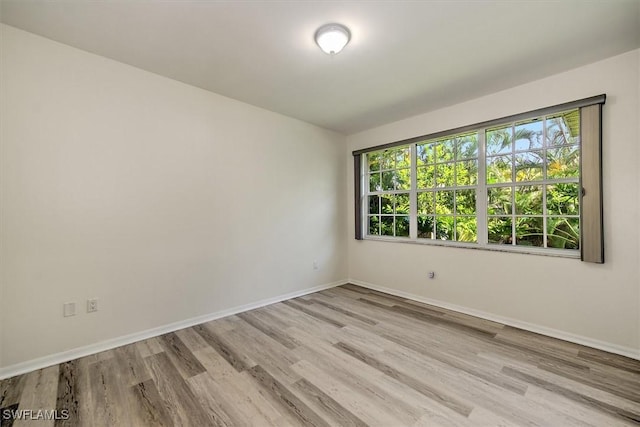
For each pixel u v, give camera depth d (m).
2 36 1.97
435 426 1.54
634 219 2.24
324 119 3.90
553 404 1.71
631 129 2.25
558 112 2.61
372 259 4.28
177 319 2.81
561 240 2.70
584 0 1.71
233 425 1.56
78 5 1.77
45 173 2.13
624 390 1.83
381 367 2.11
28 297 2.07
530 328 2.75
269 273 3.58
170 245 2.76
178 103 2.81
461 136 3.39
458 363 2.16
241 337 2.62
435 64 2.46
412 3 1.74
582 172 2.44
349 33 2.03
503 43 2.15
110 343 2.41
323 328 2.82
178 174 2.81
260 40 2.13
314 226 4.14
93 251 2.34
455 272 3.31
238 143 3.28
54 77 2.16
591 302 2.43
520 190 2.95
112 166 2.43
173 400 1.75
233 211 3.24
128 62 2.46
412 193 3.85
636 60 2.22
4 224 1.98
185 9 1.80
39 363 2.10
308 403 1.73
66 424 1.56
